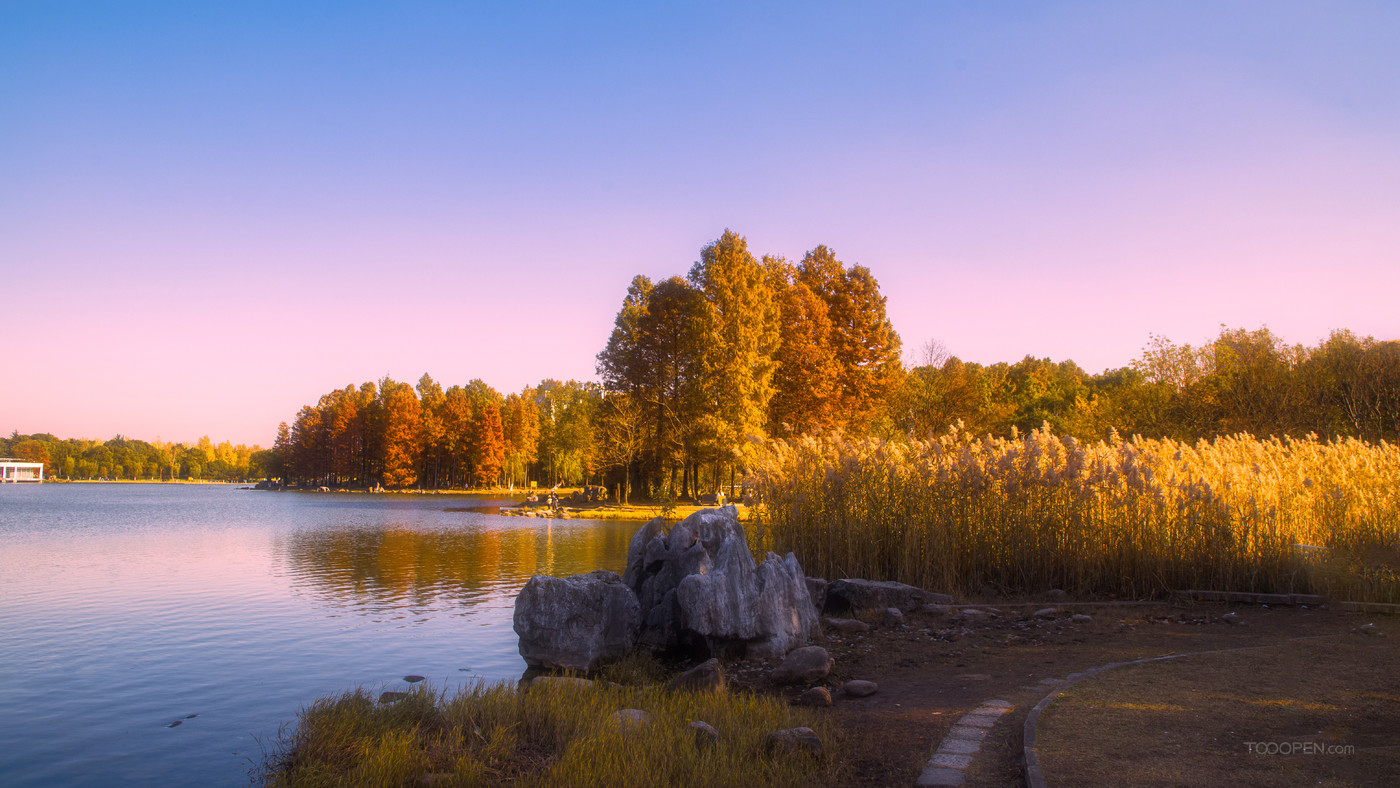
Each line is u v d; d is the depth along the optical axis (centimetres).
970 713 727
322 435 12300
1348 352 3494
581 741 665
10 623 1388
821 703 805
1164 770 523
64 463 17938
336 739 707
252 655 1145
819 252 4903
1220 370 3762
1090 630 1088
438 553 2597
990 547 1412
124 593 1747
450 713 756
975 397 4888
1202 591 1260
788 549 1478
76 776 693
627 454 5328
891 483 1492
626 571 1270
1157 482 1380
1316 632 1007
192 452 19700
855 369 4741
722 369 4309
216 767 713
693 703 792
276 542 3034
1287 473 1636
